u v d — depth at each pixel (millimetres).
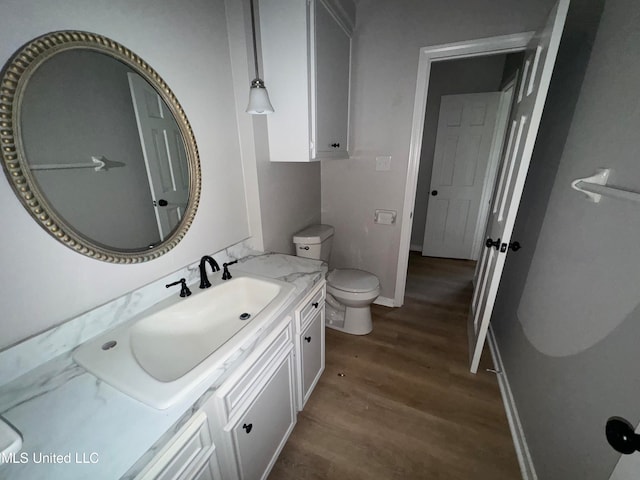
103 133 819
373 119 1972
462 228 3322
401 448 1252
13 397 635
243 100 1307
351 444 1270
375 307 2404
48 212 704
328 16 1429
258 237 1538
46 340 729
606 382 763
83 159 776
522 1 1467
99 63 789
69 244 754
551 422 1022
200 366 694
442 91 3082
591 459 787
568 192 1116
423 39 1701
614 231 797
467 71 2930
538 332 1220
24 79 641
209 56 1154
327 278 1987
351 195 2227
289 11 1229
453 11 1600
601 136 932
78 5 727
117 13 816
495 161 2998
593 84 1031
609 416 733
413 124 1873
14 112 634
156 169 983
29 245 686
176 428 590
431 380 1627
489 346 1906
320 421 1378
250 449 932
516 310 1557
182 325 1004
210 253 1274
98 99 799
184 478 636
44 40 665
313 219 2227
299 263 1411
